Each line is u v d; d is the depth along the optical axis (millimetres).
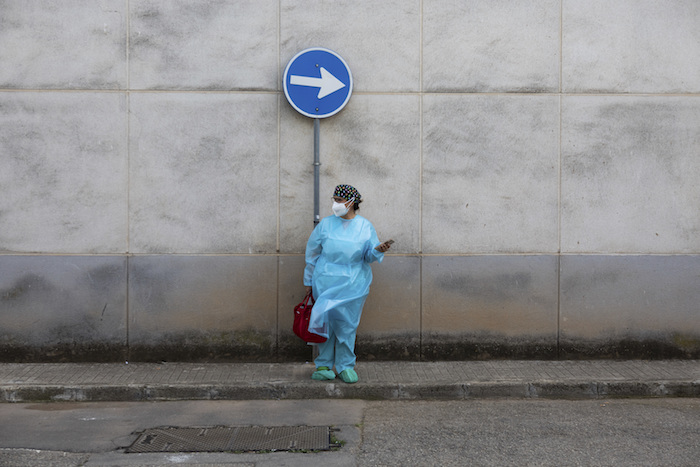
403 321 6828
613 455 4645
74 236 6730
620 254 6867
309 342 6016
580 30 6793
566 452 4703
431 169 6809
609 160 6852
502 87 6805
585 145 6844
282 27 6742
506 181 6836
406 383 6070
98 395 5945
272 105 6770
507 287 6852
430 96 6793
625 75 6820
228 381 6117
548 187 6848
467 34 6793
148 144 6730
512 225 6852
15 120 6672
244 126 6766
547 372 6438
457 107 6801
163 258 6758
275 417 5504
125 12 6676
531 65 6801
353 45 6773
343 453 4715
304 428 5234
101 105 6703
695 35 6785
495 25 6797
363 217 6473
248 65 6746
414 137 6797
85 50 6676
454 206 6836
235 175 6777
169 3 6688
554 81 6809
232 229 6793
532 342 6848
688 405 5840
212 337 6793
